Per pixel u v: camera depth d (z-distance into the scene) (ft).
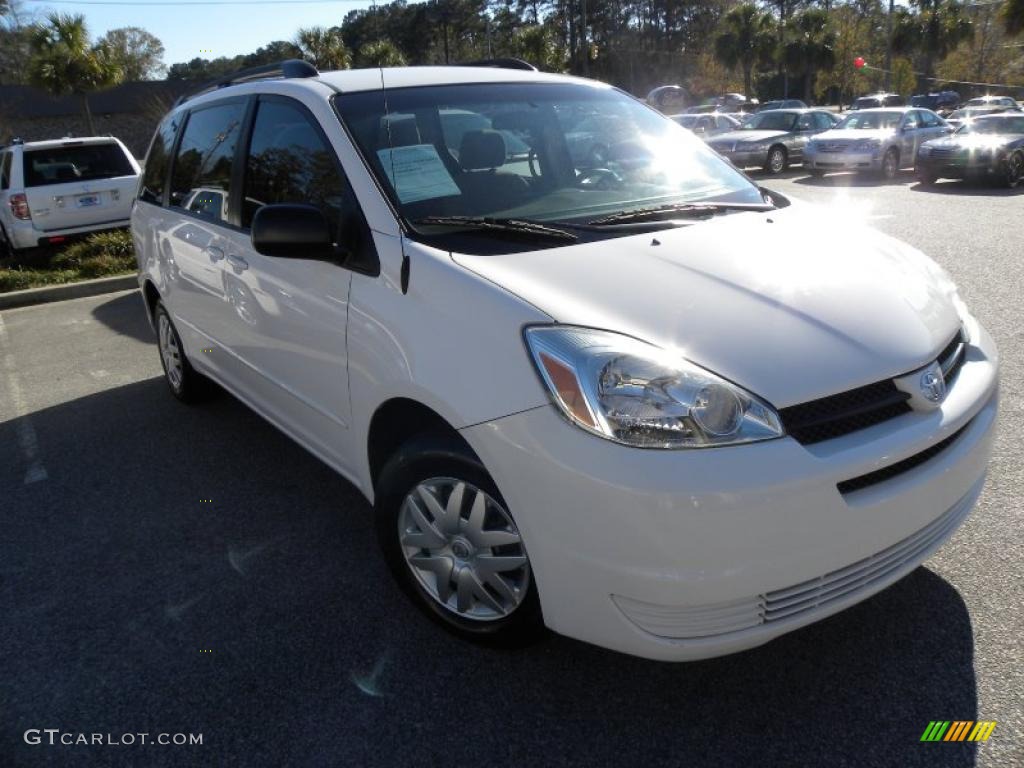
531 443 7.14
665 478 6.59
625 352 7.06
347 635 9.36
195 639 9.46
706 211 10.32
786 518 6.71
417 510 8.79
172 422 16.51
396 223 9.09
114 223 35.63
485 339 7.64
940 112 132.67
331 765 7.55
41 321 27.35
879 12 196.03
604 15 239.30
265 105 12.00
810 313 7.80
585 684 8.34
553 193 10.51
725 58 175.22
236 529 12.00
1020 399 14.61
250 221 11.94
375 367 8.86
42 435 16.31
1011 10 125.08
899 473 7.45
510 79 12.06
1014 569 9.69
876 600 9.30
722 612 6.86
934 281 9.46
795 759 7.28
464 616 8.68
